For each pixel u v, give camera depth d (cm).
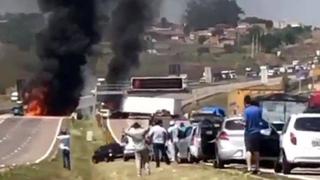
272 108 8381
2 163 10612
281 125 7225
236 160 5816
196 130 7262
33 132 18112
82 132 17112
